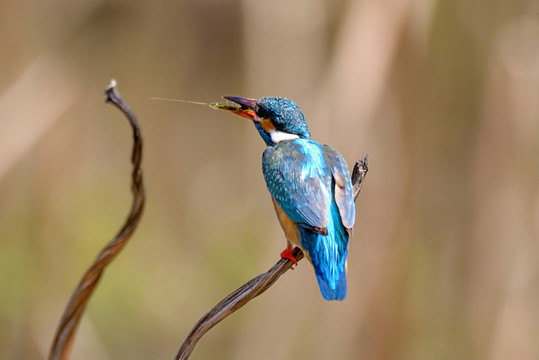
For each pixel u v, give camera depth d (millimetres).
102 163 17656
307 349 10617
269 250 11266
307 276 10766
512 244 11820
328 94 10023
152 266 15711
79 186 15828
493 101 12188
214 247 15828
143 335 14547
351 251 10359
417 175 10578
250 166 14195
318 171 7027
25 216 13625
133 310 14695
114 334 14352
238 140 18219
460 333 12320
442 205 13211
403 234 10359
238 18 18500
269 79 12078
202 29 18609
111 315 14508
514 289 11641
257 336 11000
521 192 11844
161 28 18406
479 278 12062
